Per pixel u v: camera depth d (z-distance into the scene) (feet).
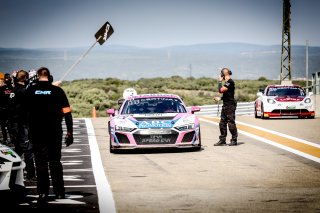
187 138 94.53
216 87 487.20
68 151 101.96
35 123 56.13
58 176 56.70
